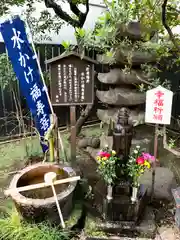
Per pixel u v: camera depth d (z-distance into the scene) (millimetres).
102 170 2781
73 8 4008
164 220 3018
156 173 3928
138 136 4555
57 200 2607
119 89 3939
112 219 2840
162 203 3273
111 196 2811
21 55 3510
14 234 2590
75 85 3342
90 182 3650
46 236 2547
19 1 3742
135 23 3293
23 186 2889
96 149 4527
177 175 3979
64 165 3229
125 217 2812
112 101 3805
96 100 4516
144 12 2732
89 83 3352
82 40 3191
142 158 2680
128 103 3770
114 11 2855
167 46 3346
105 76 3898
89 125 5941
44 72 4477
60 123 5660
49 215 2670
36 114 3789
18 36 3441
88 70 3291
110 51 3359
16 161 4254
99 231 2816
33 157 4164
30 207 2572
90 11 5344
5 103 4836
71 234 2746
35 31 4090
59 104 3402
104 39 3025
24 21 3555
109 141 4137
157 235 2795
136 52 3426
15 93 4777
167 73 5254
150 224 2820
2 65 3908
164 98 2818
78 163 4262
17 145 4836
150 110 2932
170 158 4449
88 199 3209
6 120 4898
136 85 3779
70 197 2809
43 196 2848
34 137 5109
